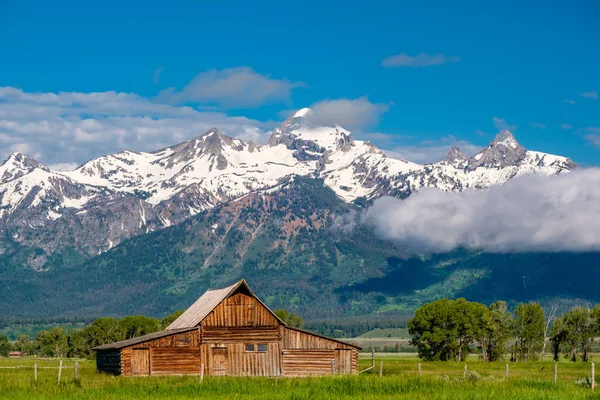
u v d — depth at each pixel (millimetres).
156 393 78000
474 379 89375
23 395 75375
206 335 126312
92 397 74375
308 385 82688
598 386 84875
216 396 75375
